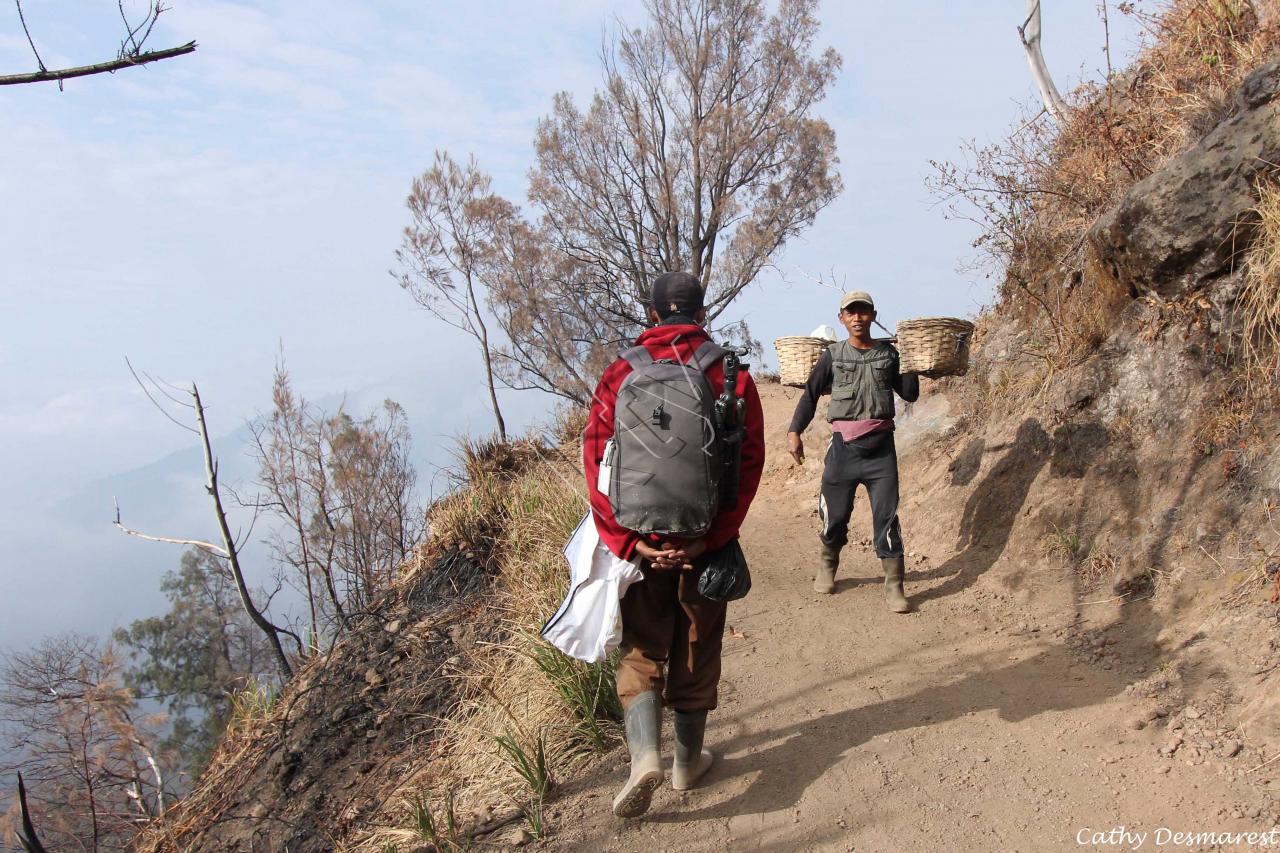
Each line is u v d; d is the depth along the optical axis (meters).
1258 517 4.01
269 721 6.12
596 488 3.15
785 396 12.53
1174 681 3.65
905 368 5.26
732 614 5.50
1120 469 4.95
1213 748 3.19
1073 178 6.83
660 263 22.38
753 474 3.17
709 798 3.46
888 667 4.46
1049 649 4.30
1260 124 4.52
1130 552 4.58
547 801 3.64
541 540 6.34
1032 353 6.44
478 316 19.69
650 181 22.39
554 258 20.92
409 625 6.16
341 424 14.36
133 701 11.38
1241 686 3.43
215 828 5.11
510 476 8.44
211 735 22.12
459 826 3.67
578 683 4.06
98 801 10.77
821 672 4.50
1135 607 4.30
